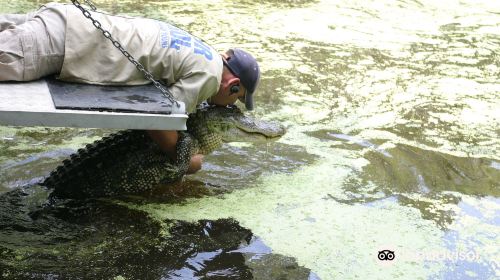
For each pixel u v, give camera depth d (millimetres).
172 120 3447
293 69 6797
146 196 4332
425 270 3652
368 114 5883
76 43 3727
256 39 7656
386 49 7746
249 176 4680
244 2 9398
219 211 4168
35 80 3738
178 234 3879
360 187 4590
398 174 4824
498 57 7750
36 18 3830
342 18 8961
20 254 3531
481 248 3912
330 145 5238
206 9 8789
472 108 6148
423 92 6461
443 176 4836
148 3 8750
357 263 3678
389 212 4273
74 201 4168
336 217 4164
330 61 7148
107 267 3488
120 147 4320
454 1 10391
